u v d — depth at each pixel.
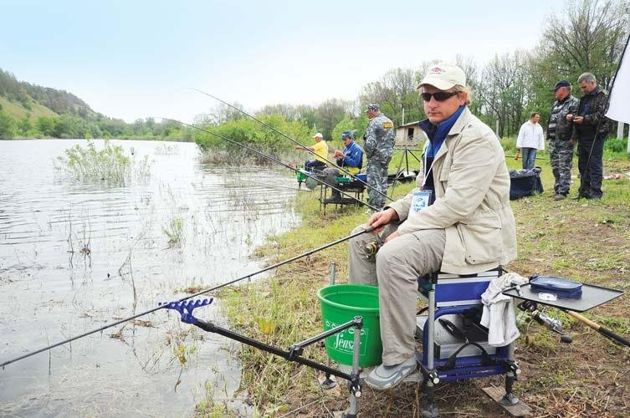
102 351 4.05
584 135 7.76
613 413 2.75
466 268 2.71
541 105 32.12
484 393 3.04
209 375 3.62
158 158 30.05
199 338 4.24
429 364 2.73
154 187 15.51
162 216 10.31
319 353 3.70
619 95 4.58
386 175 8.96
